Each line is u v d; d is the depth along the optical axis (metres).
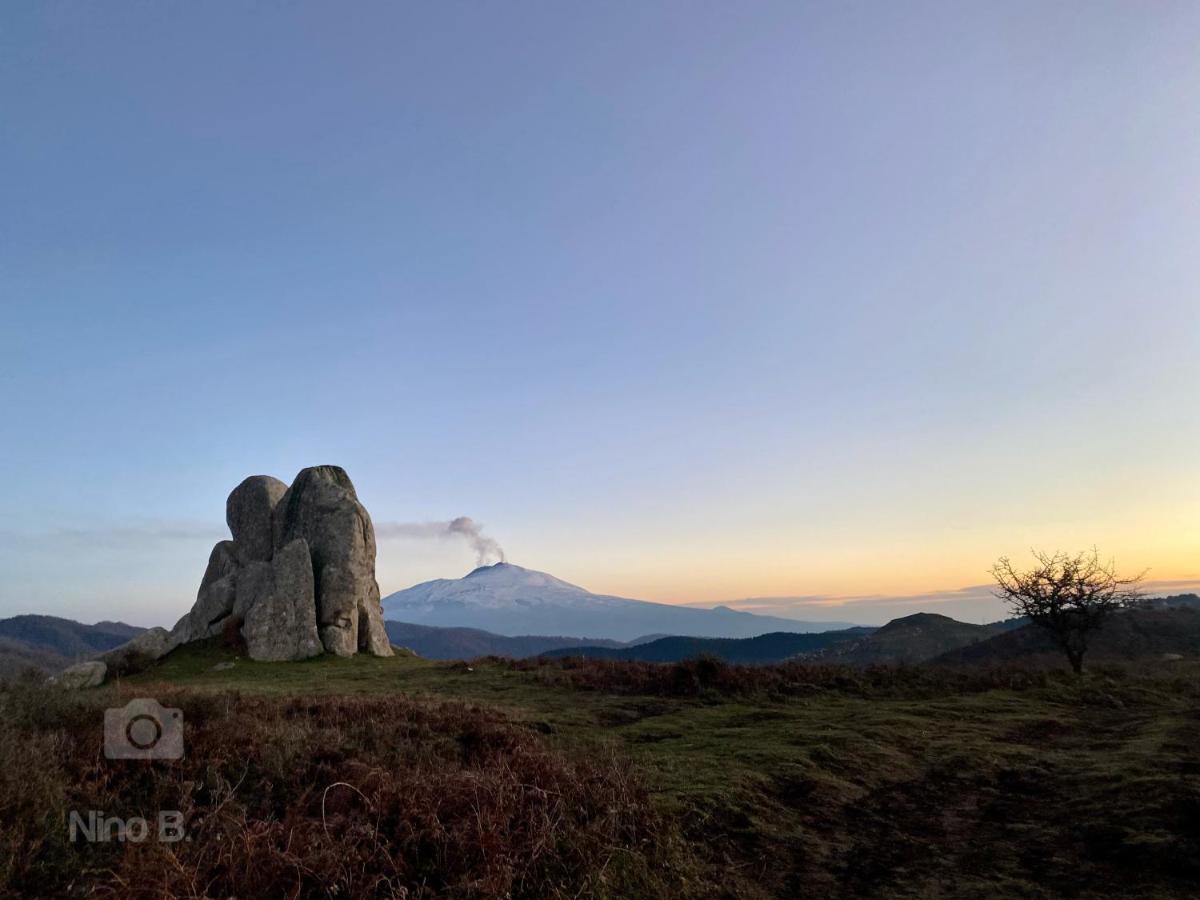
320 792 9.59
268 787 9.51
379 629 47.59
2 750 8.48
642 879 8.78
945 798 13.19
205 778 9.42
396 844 8.45
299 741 11.16
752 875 9.60
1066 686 24.67
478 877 7.97
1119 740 16.69
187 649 43.53
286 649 41.72
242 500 53.16
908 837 11.20
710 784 12.87
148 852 7.33
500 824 8.87
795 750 15.61
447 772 10.62
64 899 6.79
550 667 32.91
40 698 11.13
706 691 24.55
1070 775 13.80
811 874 9.77
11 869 6.80
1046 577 30.95
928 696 24.08
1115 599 30.16
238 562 51.31
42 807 7.82
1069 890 8.95
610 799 10.41
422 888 7.64
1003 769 14.62
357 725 13.49
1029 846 10.55
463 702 20.55
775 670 27.39
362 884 7.53
